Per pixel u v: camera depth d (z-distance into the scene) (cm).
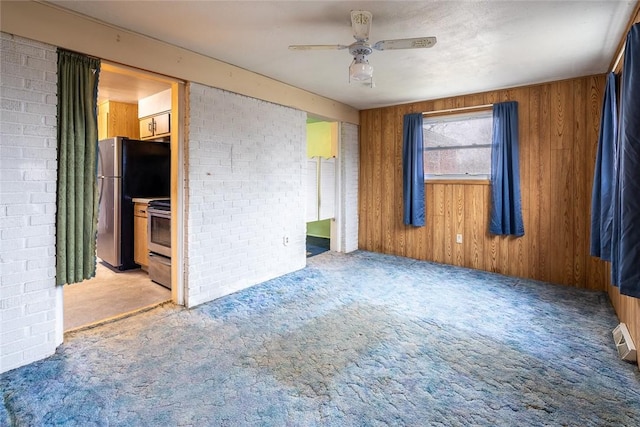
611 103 271
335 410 172
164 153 449
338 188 523
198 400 179
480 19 241
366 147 539
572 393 186
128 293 342
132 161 422
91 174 240
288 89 402
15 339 207
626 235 190
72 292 344
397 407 175
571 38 271
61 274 226
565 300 330
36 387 188
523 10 228
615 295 300
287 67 342
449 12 231
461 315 292
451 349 234
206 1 217
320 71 355
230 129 338
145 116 445
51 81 220
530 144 400
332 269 437
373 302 321
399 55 306
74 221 232
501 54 305
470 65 333
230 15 237
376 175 530
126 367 209
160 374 202
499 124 412
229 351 229
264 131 376
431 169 480
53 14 219
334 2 218
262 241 380
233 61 327
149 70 272
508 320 282
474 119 445
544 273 396
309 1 217
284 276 405
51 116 220
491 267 431
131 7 225
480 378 200
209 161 319
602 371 207
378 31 260
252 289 357
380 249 532
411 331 261
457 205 456
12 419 163
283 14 235
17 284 208
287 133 407
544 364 215
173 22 246
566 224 382
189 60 298
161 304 312
